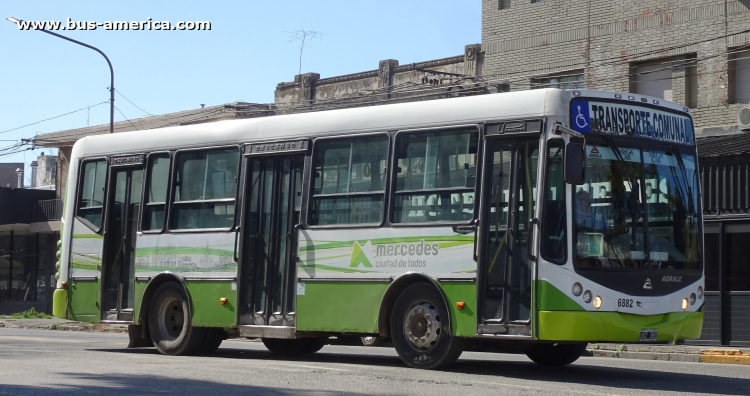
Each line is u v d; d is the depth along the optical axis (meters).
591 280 10.34
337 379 10.17
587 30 23.95
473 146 11.23
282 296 12.88
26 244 41.75
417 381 10.06
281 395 8.70
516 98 10.97
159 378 10.08
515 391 9.29
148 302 14.52
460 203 11.23
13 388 9.07
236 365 11.79
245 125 13.67
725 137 21.17
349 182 12.34
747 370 13.31
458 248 11.12
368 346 19.72
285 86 32.81
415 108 11.88
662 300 10.84
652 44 22.75
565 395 9.03
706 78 21.88
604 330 10.34
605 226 10.59
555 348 12.87
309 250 12.55
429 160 11.62
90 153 15.71
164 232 14.37
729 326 19.86
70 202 15.84
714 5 21.77
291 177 13.05
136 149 15.04
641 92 23.11
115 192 15.30
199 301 13.77
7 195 40.41
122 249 15.00
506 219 10.84
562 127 10.49
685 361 17.27
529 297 10.52
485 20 26.31
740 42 21.30
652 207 11.04
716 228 20.14
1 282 42.56
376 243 11.89
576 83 24.23
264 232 13.21
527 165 10.78
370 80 29.77
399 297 11.65
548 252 10.42
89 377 10.14
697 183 11.70
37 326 28.67
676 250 11.17
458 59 26.97
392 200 11.84
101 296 15.08
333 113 12.73
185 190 14.29
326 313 12.27
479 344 11.59
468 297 10.98
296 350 15.24
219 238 13.61
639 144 11.12
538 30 25.03
